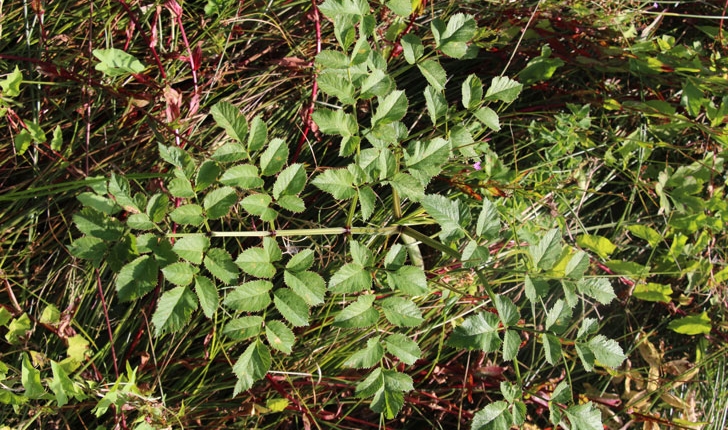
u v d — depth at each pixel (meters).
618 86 0.97
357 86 0.67
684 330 0.88
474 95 0.73
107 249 0.62
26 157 0.80
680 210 0.89
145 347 0.79
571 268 0.69
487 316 0.64
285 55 0.90
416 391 0.82
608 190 0.96
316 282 0.62
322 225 0.84
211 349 0.77
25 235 0.79
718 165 0.93
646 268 0.85
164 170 0.81
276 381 0.77
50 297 0.78
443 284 0.76
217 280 0.80
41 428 0.75
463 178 0.84
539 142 0.88
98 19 0.84
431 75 0.71
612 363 0.67
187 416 0.77
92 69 0.82
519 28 0.92
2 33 0.81
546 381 0.87
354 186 0.65
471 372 0.84
